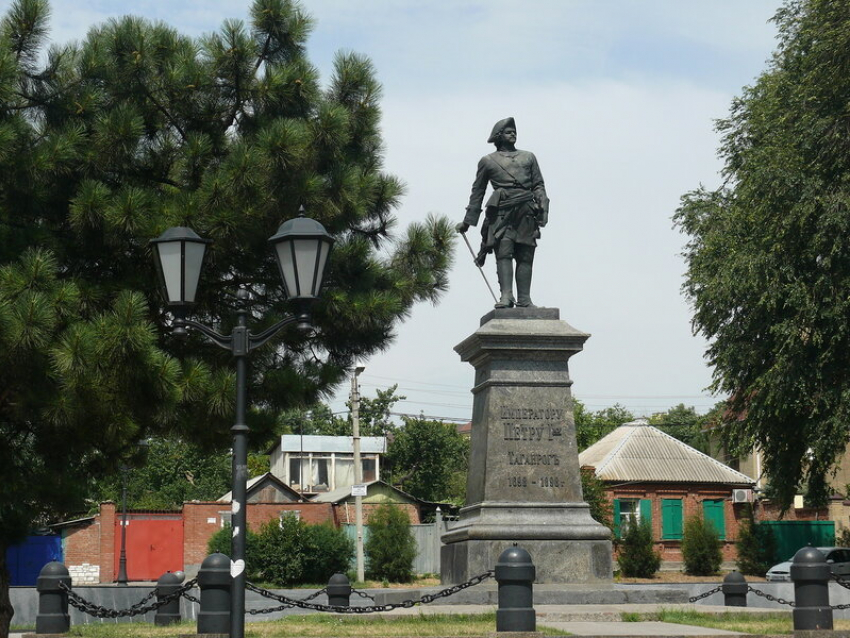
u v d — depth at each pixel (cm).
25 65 1720
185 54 1753
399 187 1939
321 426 7200
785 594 2222
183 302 1062
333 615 1432
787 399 3053
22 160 1616
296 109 1802
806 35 3114
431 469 6344
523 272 1669
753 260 3070
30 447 1892
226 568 1139
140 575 4628
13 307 1449
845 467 4766
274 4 1809
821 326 2998
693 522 4556
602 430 7100
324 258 1053
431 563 4762
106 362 1499
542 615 1349
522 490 1556
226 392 1639
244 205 1658
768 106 3406
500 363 1592
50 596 1364
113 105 1752
